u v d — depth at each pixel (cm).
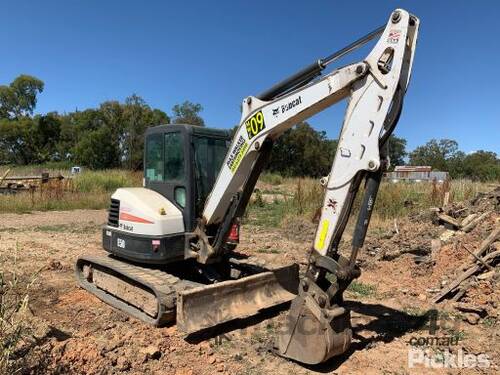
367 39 455
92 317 608
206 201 593
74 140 6169
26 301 403
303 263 930
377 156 430
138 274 604
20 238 1153
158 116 5638
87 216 1612
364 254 987
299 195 1647
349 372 470
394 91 424
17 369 391
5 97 6662
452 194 1523
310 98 476
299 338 469
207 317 541
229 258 699
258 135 524
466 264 752
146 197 631
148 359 484
